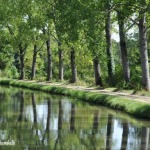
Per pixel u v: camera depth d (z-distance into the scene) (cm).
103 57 4100
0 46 8544
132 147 1841
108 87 4238
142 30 3681
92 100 3456
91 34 3747
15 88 5662
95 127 2309
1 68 8994
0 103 3572
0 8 6825
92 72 7012
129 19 3878
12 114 2845
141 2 3353
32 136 2084
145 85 3631
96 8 3572
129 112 2702
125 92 3631
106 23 4325
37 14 6041
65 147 1861
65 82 5703
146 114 2517
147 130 2186
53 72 8356
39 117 2703
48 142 1948
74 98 3900
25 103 3562
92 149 1820
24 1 6222
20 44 7475
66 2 3938
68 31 3859
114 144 1894
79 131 2205
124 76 4062
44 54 8650
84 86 4716
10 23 7031
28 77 8188
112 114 2731
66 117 2686
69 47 5000
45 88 4922
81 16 3591
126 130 2203
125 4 3431
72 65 5438
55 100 3775
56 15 4928
